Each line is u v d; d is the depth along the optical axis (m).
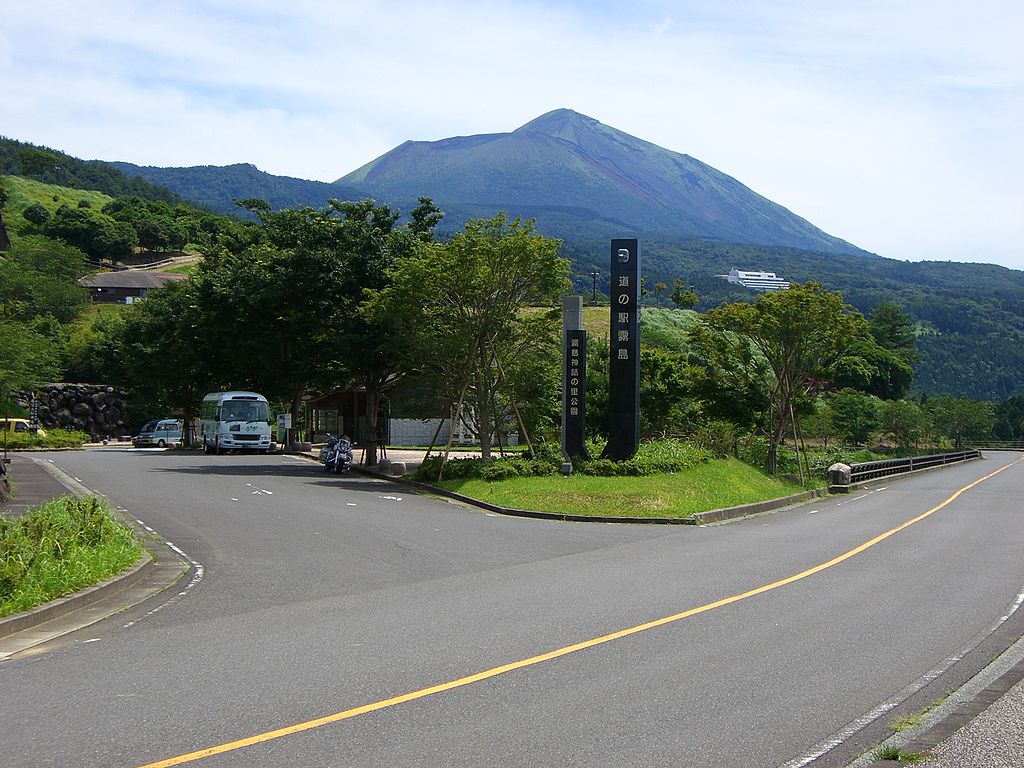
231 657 8.53
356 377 42.84
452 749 6.06
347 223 40.31
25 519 13.46
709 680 7.79
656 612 10.62
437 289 29.97
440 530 18.72
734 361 37.09
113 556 12.97
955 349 166.25
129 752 6.01
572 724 6.59
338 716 6.73
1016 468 52.09
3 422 60.19
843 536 18.91
